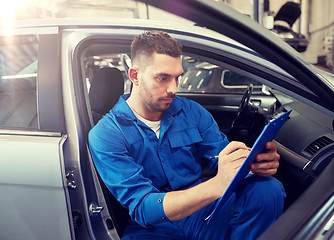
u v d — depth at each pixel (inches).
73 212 50.3
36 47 51.2
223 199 35.7
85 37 51.7
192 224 48.7
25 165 49.3
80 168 48.9
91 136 46.8
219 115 94.7
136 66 43.0
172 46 41.2
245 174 38.4
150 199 41.6
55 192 49.3
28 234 52.7
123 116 47.1
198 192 38.9
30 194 50.3
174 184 49.5
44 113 49.7
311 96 48.8
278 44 32.9
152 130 48.3
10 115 52.1
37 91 49.8
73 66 50.3
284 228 28.8
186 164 51.0
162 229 48.6
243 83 167.0
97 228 50.9
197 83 178.7
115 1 377.7
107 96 60.7
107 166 44.9
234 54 52.2
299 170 56.4
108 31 52.5
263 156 40.4
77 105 49.9
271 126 34.9
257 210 43.5
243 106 72.2
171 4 25.2
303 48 197.0
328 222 29.0
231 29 29.1
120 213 52.6
